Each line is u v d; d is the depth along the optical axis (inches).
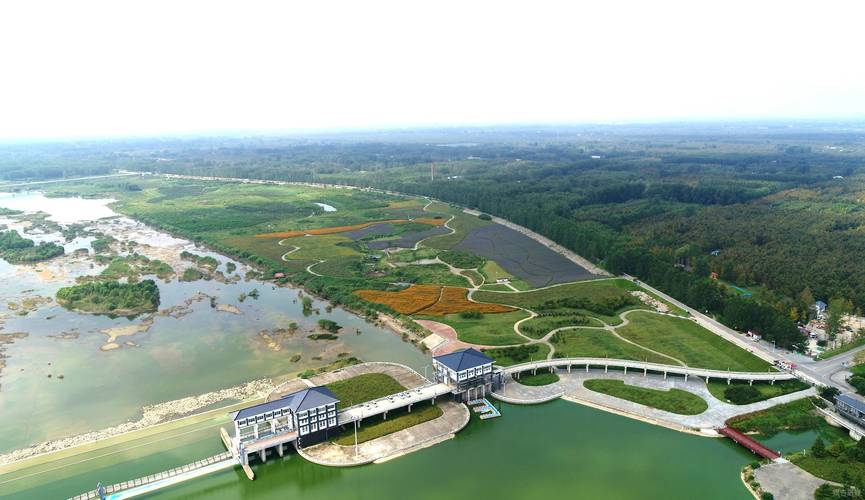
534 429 5625.0
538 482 4817.9
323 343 7726.4
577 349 7160.4
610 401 6092.5
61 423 5703.7
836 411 5723.4
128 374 6781.5
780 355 6865.2
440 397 6210.6
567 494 4665.4
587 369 6776.6
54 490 4687.5
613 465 5049.2
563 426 5679.1
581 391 6314.0
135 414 5871.1
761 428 5521.7
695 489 4726.9
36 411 5944.9
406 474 4948.3
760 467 4906.5
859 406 5462.6
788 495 4547.2
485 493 4680.1
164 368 6953.7
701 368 6609.3
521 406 6072.8
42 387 6471.5
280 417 5334.6
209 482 4872.0
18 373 6830.7
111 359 7209.6
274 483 4909.0
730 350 7057.1
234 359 7204.7
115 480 4827.8
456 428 5585.6
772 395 6092.5
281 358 7229.3
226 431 5492.1
